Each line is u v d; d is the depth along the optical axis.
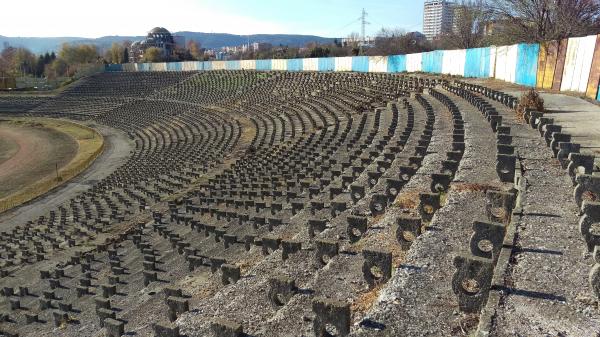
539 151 15.75
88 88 113.06
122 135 70.44
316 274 9.12
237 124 55.38
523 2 43.94
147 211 28.50
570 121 20.72
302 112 49.78
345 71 76.94
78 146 65.44
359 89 53.66
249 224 18.88
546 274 7.61
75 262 22.75
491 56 44.69
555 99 27.36
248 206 21.48
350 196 15.41
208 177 33.41
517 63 38.97
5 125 87.19
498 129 17.97
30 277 22.66
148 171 40.97
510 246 8.67
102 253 22.92
